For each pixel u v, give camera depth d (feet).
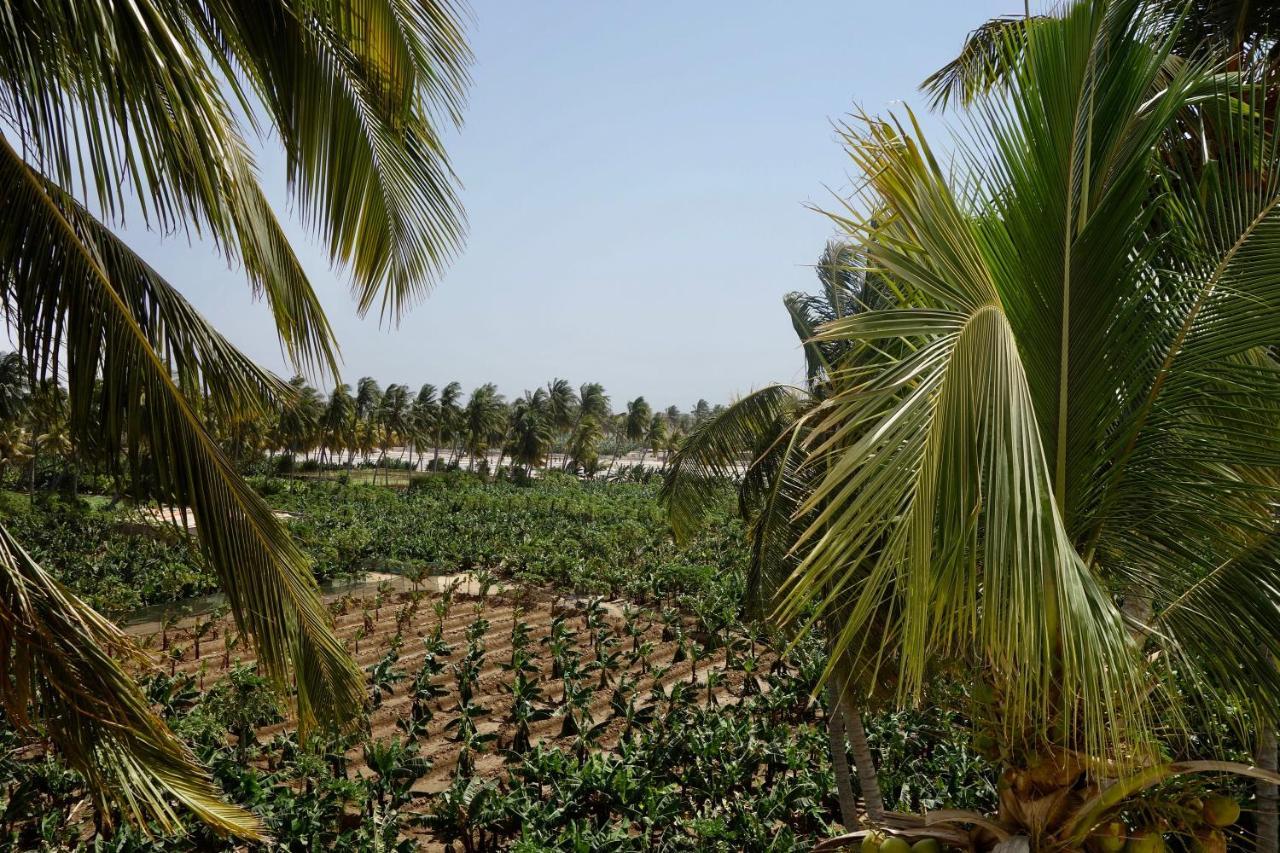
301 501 157.07
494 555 103.40
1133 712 7.05
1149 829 8.91
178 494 12.52
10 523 92.79
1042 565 6.01
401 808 38.73
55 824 32.55
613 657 59.98
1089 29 7.71
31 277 11.54
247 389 14.07
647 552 106.83
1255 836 14.65
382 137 14.26
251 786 34.47
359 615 77.87
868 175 8.15
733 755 43.11
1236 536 8.84
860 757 23.77
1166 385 8.91
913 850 9.91
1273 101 13.15
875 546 11.65
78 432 12.03
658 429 290.15
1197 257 8.79
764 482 26.30
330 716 14.47
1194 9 17.03
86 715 11.71
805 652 51.75
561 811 35.45
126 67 10.50
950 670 9.95
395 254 15.12
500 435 240.53
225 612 68.69
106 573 83.82
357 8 12.79
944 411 6.57
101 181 10.71
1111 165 8.38
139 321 12.78
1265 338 8.40
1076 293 8.52
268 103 13.17
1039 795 9.01
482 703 53.01
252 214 13.74
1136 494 9.14
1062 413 8.83
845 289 23.20
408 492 185.98
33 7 9.97
